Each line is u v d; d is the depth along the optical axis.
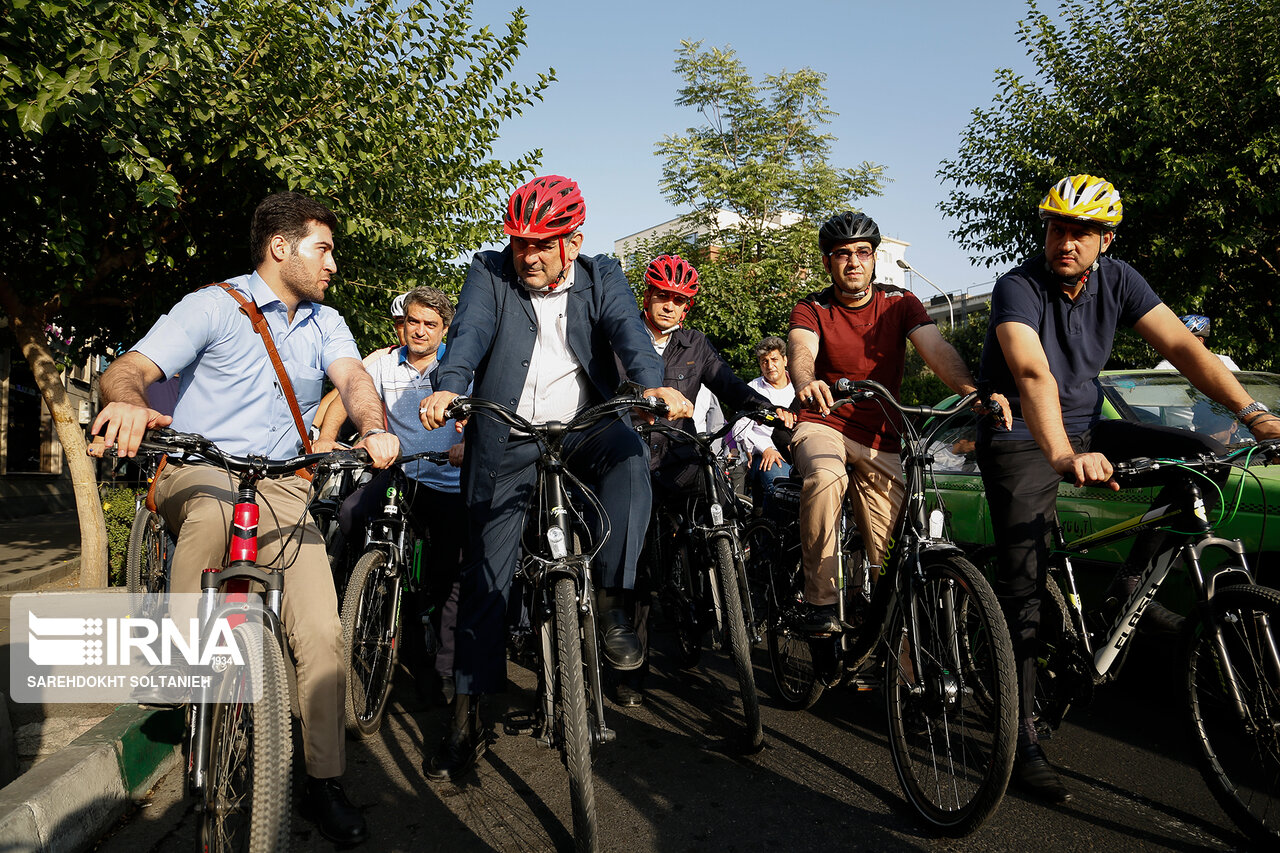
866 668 3.57
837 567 3.55
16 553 9.52
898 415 3.11
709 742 3.57
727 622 3.71
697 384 4.70
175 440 2.11
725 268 21.98
